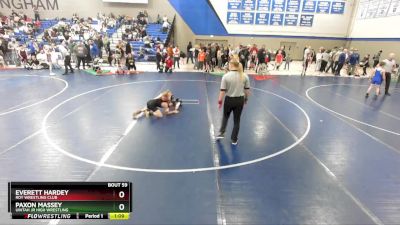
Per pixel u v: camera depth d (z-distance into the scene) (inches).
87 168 204.4
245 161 222.8
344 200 174.4
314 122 327.6
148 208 161.5
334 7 991.0
